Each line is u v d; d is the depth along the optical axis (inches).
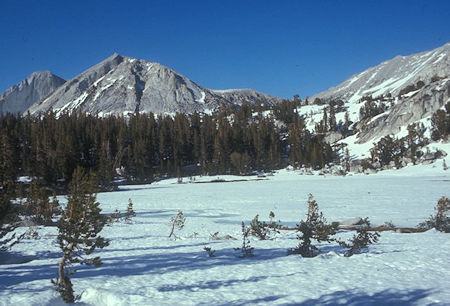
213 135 5438.0
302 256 503.8
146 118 6127.0
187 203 1657.2
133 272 408.5
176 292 311.3
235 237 746.8
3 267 439.2
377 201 1441.9
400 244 567.2
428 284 317.7
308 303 273.6
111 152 4601.4
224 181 3823.8
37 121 5226.4
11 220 475.8
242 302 279.0
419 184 2347.4
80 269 429.4
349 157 4945.9
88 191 304.5
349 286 318.7
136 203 1699.1
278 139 5629.9
